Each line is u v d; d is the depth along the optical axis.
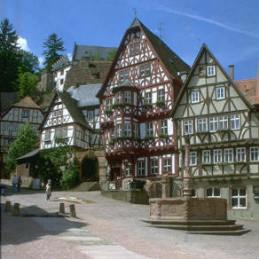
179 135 43.62
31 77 88.00
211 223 25.27
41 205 31.88
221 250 18.80
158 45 50.22
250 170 39.25
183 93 43.81
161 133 45.44
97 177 50.50
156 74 46.88
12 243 14.76
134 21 49.31
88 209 31.56
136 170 46.50
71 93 62.53
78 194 42.38
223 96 41.66
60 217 25.45
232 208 39.44
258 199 38.47
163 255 16.22
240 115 40.53
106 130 49.44
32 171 54.12
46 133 56.91
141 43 48.50
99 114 55.53
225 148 40.81
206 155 41.69
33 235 17.62
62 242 16.73
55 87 102.88
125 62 49.31
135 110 47.38
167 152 44.62
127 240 19.39
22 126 64.06
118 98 47.31
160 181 42.44
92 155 50.25
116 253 15.58
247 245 20.81
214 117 41.84
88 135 57.06
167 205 25.97
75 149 53.53
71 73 87.06
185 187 28.56
